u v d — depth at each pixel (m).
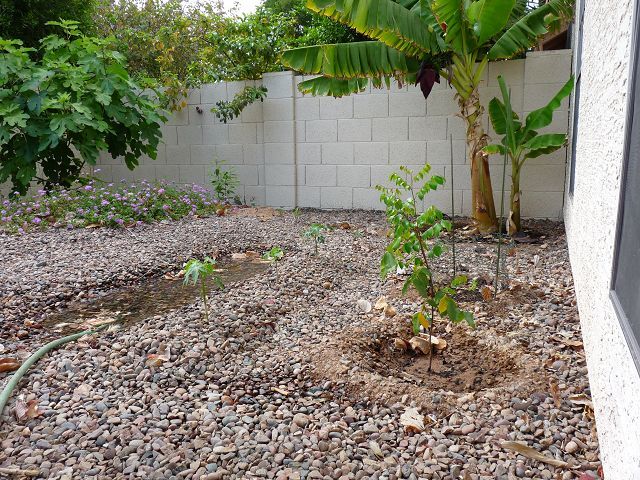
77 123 5.77
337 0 4.45
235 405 2.17
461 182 6.43
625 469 1.32
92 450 1.84
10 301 3.38
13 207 5.63
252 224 5.86
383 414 2.13
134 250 4.62
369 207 6.93
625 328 1.36
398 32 4.74
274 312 3.21
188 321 2.98
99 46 6.36
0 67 5.57
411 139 6.58
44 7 7.45
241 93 7.14
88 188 5.94
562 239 5.11
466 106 5.46
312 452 1.85
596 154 2.38
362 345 2.78
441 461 1.79
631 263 1.36
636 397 1.24
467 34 5.13
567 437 1.92
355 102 6.76
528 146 5.09
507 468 1.75
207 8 9.10
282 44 7.70
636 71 1.41
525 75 5.89
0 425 2.01
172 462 1.77
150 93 7.73
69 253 4.48
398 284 3.76
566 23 6.55
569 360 2.50
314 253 4.58
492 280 3.74
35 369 2.43
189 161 7.75
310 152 7.09
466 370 2.62
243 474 1.73
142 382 2.33
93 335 2.83
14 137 5.96
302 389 2.35
